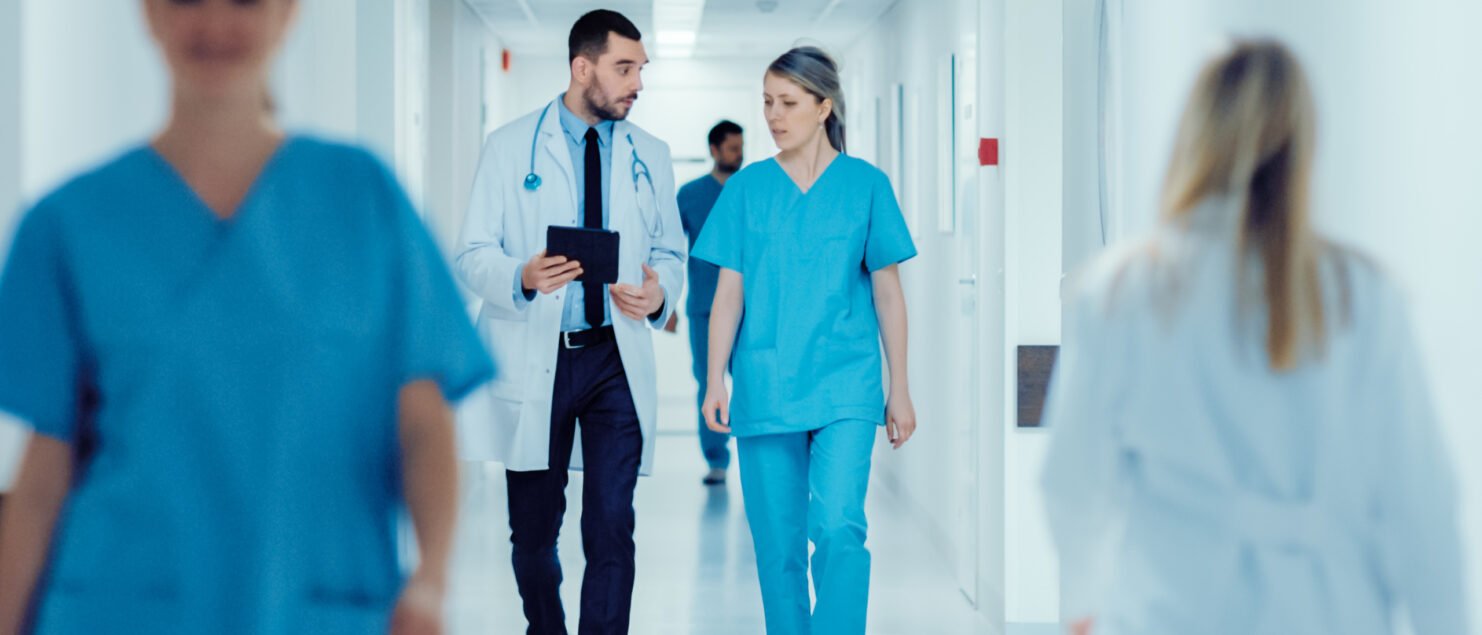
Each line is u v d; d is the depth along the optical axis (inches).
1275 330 53.0
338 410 45.7
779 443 118.8
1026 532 155.3
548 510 123.7
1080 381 56.9
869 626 164.7
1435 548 52.3
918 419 237.3
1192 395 54.1
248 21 45.9
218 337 44.7
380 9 155.3
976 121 173.3
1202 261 54.6
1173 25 111.4
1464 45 84.7
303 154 46.9
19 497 45.8
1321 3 85.4
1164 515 54.5
